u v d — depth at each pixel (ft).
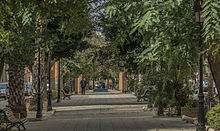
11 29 38.27
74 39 86.99
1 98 137.39
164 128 46.96
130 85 184.96
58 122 57.41
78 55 141.79
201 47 30.01
